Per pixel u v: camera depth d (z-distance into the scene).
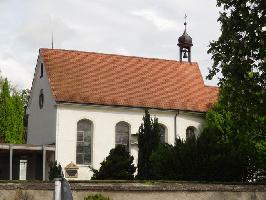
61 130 39.34
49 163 39.41
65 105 39.66
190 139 29.59
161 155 29.55
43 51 43.53
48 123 41.19
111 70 44.31
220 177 27.67
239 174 28.02
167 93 44.28
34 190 20.64
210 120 40.38
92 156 39.97
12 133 54.62
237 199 22.97
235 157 27.91
